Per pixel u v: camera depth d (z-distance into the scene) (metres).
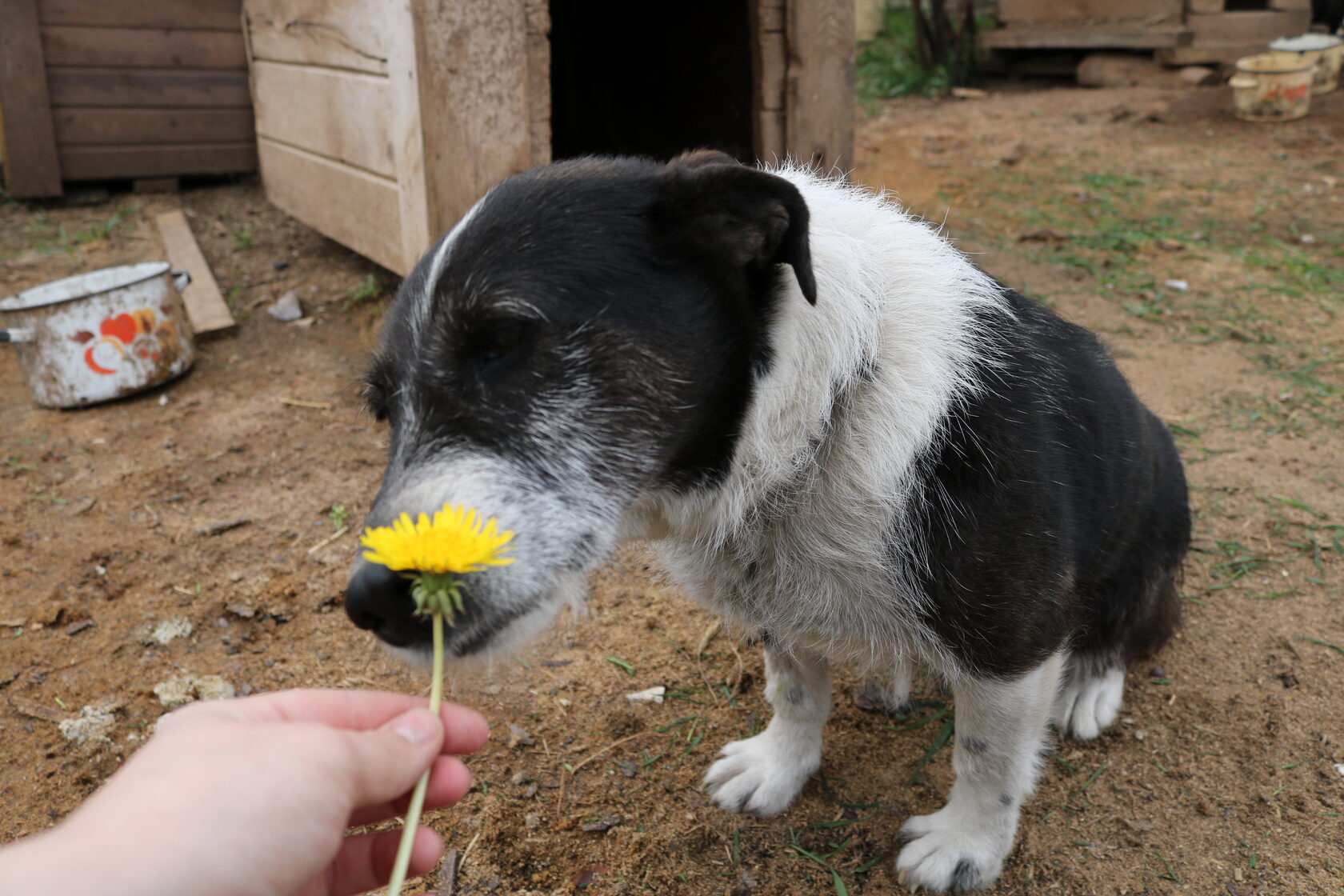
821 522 0.65
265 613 0.98
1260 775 0.78
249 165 2.22
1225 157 2.39
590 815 0.77
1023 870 0.72
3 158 2.05
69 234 1.94
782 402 0.62
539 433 0.57
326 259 1.81
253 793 0.36
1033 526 0.64
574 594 0.60
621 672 0.91
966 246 1.82
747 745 0.81
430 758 0.44
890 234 0.68
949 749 0.83
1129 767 0.80
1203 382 1.35
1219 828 0.74
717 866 0.74
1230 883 0.70
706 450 0.62
